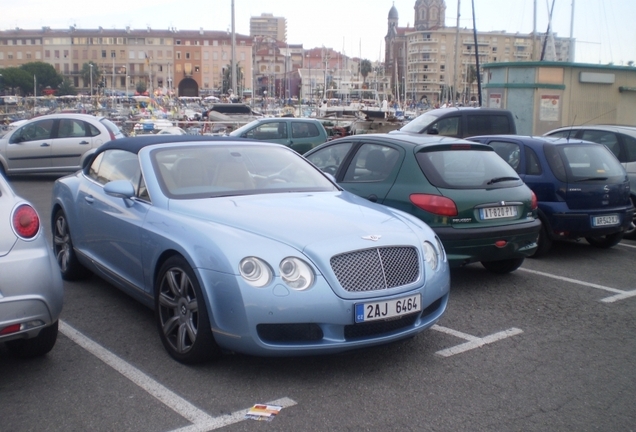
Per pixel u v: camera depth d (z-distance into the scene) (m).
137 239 4.99
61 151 15.80
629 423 3.79
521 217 6.68
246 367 4.46
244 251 4.10
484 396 4.11
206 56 124.94
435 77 137.38
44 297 3.96
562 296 6.55
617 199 8.27
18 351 4.55
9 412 3.76
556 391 4.21
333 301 4.03
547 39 37.56
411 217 5.12
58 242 6.83
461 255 6.27
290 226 4.36
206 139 5.95
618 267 7.91
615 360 4.79
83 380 4.23
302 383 4.22
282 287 4.00
